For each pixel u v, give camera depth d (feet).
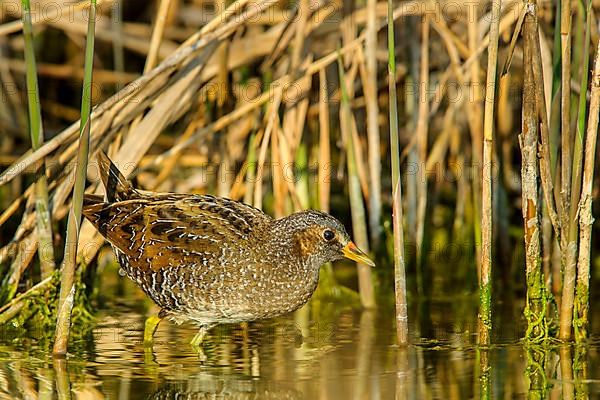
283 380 30.37
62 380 30.27
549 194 32.78
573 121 37.73
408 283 44.39
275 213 41.98
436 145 45.70
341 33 43.55
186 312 34.55
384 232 44.39
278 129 41.14
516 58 45.62
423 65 41.75
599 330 35.68
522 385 29.68
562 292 33.88
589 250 33.22
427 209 46.98
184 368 31.71
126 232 34.63
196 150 48.60
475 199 42.83
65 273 32.07
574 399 28.35
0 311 36.76
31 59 33.88
